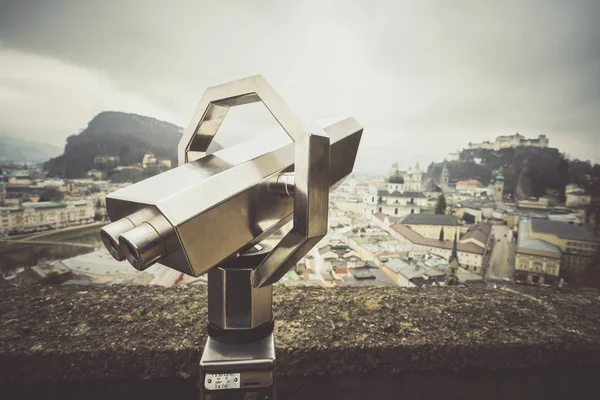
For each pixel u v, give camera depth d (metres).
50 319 0.71
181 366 0.61
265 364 0.36
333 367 0.63
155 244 0.25
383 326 0.70
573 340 0.67
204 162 0.37
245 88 0.34
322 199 0.31
